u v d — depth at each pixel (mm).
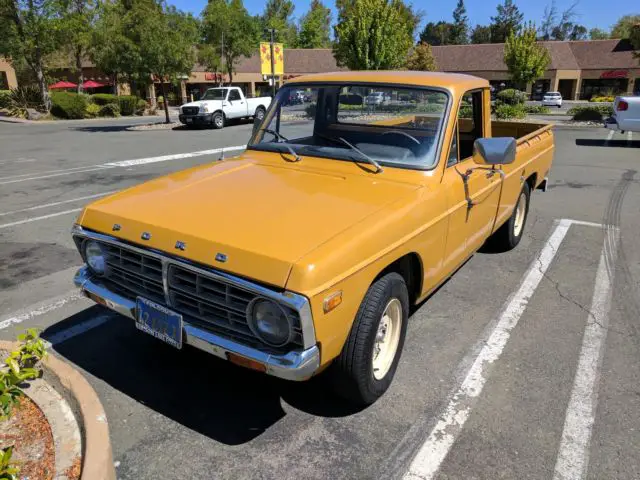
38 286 4898
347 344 2760
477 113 4246
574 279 5094
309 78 4188
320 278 2377
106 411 3082
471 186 3836
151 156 13500
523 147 5215
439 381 3406
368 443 2836
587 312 4395
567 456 2746
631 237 6426
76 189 9266
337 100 3938
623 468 2666
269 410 3113
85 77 46906
